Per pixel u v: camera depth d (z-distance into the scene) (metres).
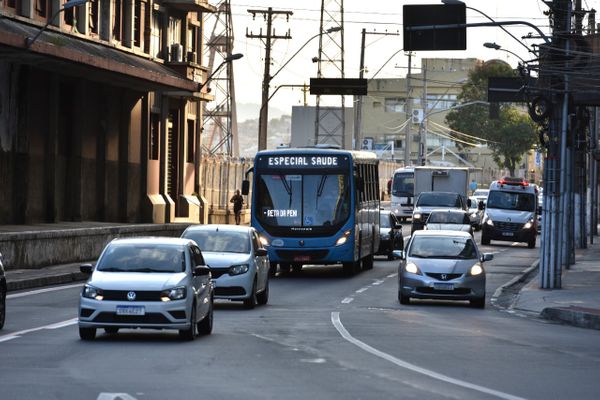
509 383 37.72
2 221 111.50
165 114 152.00
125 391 33.81
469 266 74.94
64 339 49.06
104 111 134.00
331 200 97.62
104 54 122.19
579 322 65.69
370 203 110.19
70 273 89.62
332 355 44.81
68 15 123.88
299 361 42.66
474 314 69.81
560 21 86.00
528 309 73.75
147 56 146.00
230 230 71.12
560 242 88.06
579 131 109.69
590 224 162.50
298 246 97.00
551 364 43.81
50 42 104.94
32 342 47.75
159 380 36.50
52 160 120.19
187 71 151.12
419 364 42.56
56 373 37.84
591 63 85.69
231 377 37.72
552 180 87.69
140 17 145.00
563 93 86.56
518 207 156.75
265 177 98.44
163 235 122.94
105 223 124.94
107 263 50.59
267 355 44.53
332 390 34.91
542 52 86.19
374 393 34.34
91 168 131.75
